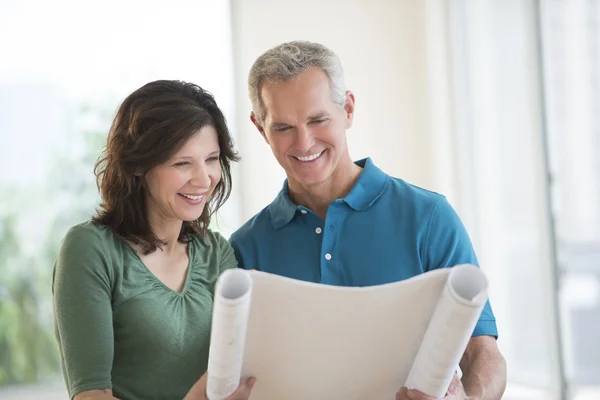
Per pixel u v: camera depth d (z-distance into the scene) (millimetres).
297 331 1453
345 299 1422
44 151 4754
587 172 5184
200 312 1868
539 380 4574
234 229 4801
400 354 1488
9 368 4645
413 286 1410
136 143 1787
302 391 1535
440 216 1988
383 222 2008
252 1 4855
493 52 4789
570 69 5078
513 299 4742
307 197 2080
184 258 1934
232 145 1942
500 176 4793
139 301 1791
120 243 1824
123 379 1791
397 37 5039
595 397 5105
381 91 5004
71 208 4777
